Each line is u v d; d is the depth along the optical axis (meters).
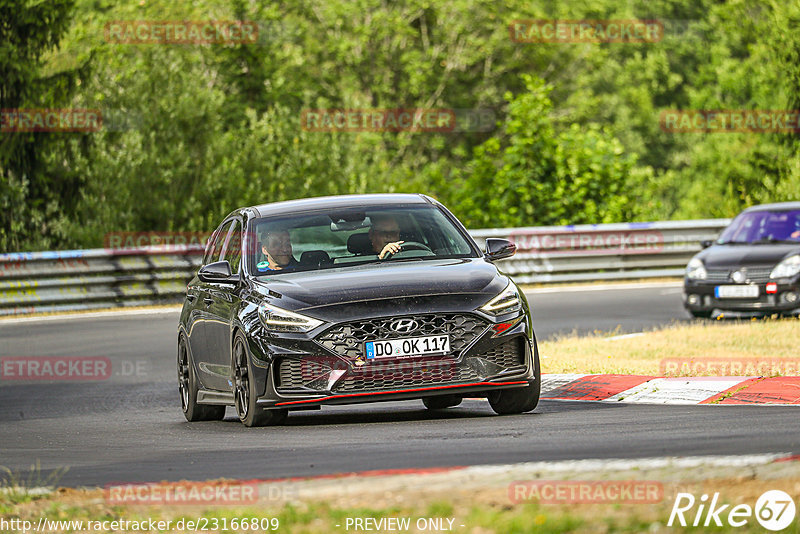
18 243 98.62
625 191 108.06
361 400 29.03
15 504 21.52
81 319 71.25
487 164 108.25
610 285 83.12
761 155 162.88
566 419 29.64
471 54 180.25
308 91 170.50
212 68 153.50
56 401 44.25
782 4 156.50
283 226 33.69
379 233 33.22
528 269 84.56
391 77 185.50
